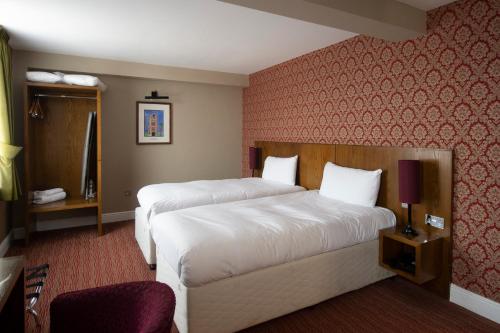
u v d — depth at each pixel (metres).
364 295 2.63
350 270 2.54
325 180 3.49
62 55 4.09
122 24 3.01
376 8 2.29
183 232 2.17
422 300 2.55
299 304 2.30
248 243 2.10
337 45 3.57
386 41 3.00
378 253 2.71
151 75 4.65
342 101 3.53
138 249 3.65
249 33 3.27
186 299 1.89
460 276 2.48
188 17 2.84
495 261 2.27
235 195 3.58
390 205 2.97
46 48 3.83
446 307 2.46
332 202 3.14
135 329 1.26
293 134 4.36
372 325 2.23
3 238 3.51
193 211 2.77
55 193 4.13
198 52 4.00
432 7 2.53
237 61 4.48
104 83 4.60
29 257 3.40
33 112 3.91
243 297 2.05
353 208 2.89
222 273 1.98
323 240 2.39
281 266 2.19
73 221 4.55
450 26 2.46
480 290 2.37
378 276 2.73
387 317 2.32
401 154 2.86
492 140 2.25
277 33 3.26
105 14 2.78
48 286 2.75
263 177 4.65
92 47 3.79
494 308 2.28
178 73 4.84
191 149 5.37
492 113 2.24
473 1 2.32
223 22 2.96
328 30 3.16
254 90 5.32
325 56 3.75
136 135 4.90
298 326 2.21
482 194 2.33
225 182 4.25
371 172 3.03
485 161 2.30
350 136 3.44
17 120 3.96
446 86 2.51
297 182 4.25
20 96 3.95
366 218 2.69
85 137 4.49
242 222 2.39
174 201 3.25
